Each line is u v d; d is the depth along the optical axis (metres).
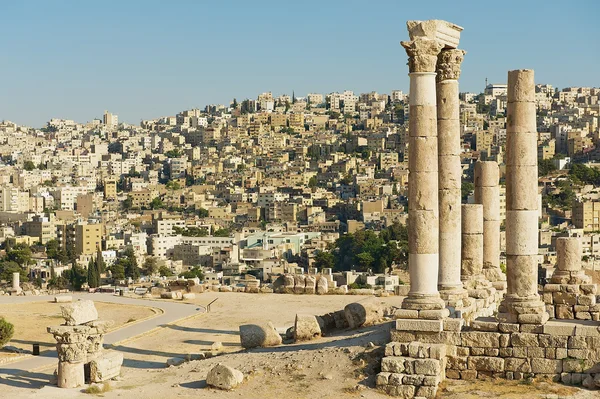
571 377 40.03
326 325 53.16
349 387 40.69
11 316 72.62
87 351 44.97
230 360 46.94
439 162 48.38
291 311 68.44
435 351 41.09
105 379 44.91
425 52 43.50
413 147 43.50
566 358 40.28
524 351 40.88
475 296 50.47
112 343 57.91
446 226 48.16
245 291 82.44
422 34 44.00
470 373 41.41
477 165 55.94
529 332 40.97
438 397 39.22
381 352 43.12
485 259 55.50
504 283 54.84
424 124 43.38
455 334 41.84
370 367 42.25
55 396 42.28
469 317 47.03
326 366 43.16
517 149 42.72
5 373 49.38
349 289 79.69
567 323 41.38
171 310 72.81
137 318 69.50
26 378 47.28
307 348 47.25
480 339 41.44
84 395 42.38
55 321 69.88
